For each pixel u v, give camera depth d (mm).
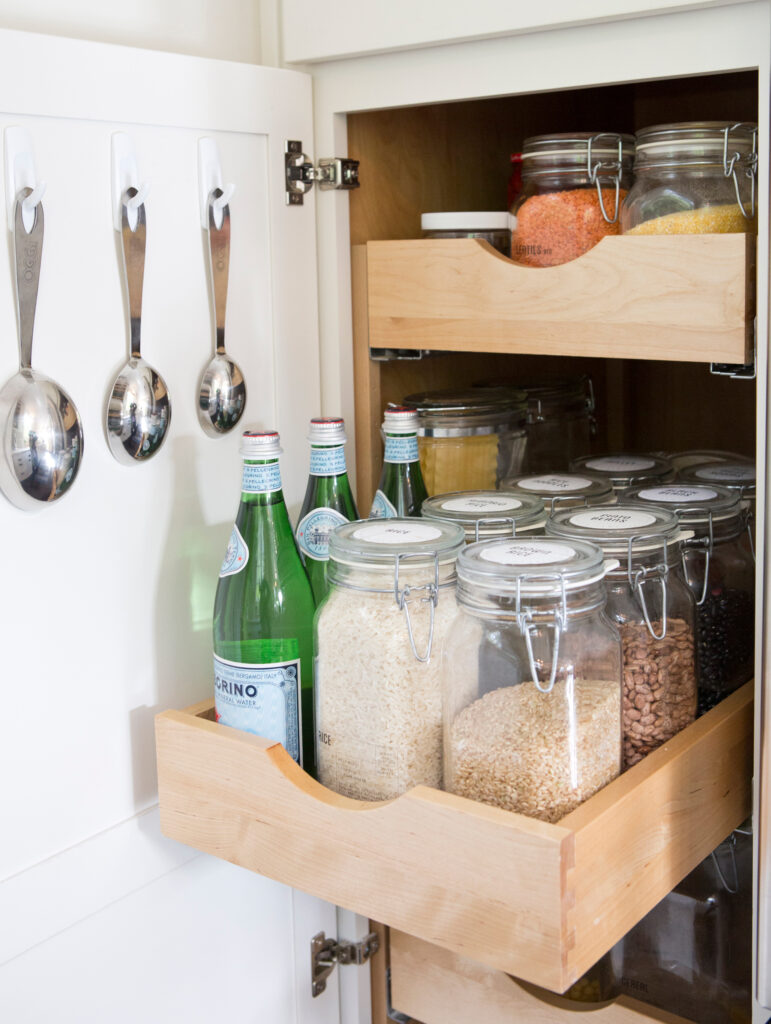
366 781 703
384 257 860
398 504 855
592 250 726
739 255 653
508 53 753
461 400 943
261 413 852
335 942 984
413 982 969
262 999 910
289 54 853
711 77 1126
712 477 925
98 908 753
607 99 1207
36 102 656
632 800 624
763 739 674
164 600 782
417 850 625
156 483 767
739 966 846
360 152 902
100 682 740
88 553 722
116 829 761
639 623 722
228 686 761
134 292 726
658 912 870
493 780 650
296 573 798
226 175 795
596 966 878
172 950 818
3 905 688
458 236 848
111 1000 772
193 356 787
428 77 797
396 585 667
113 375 726
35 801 704
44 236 669
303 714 805
